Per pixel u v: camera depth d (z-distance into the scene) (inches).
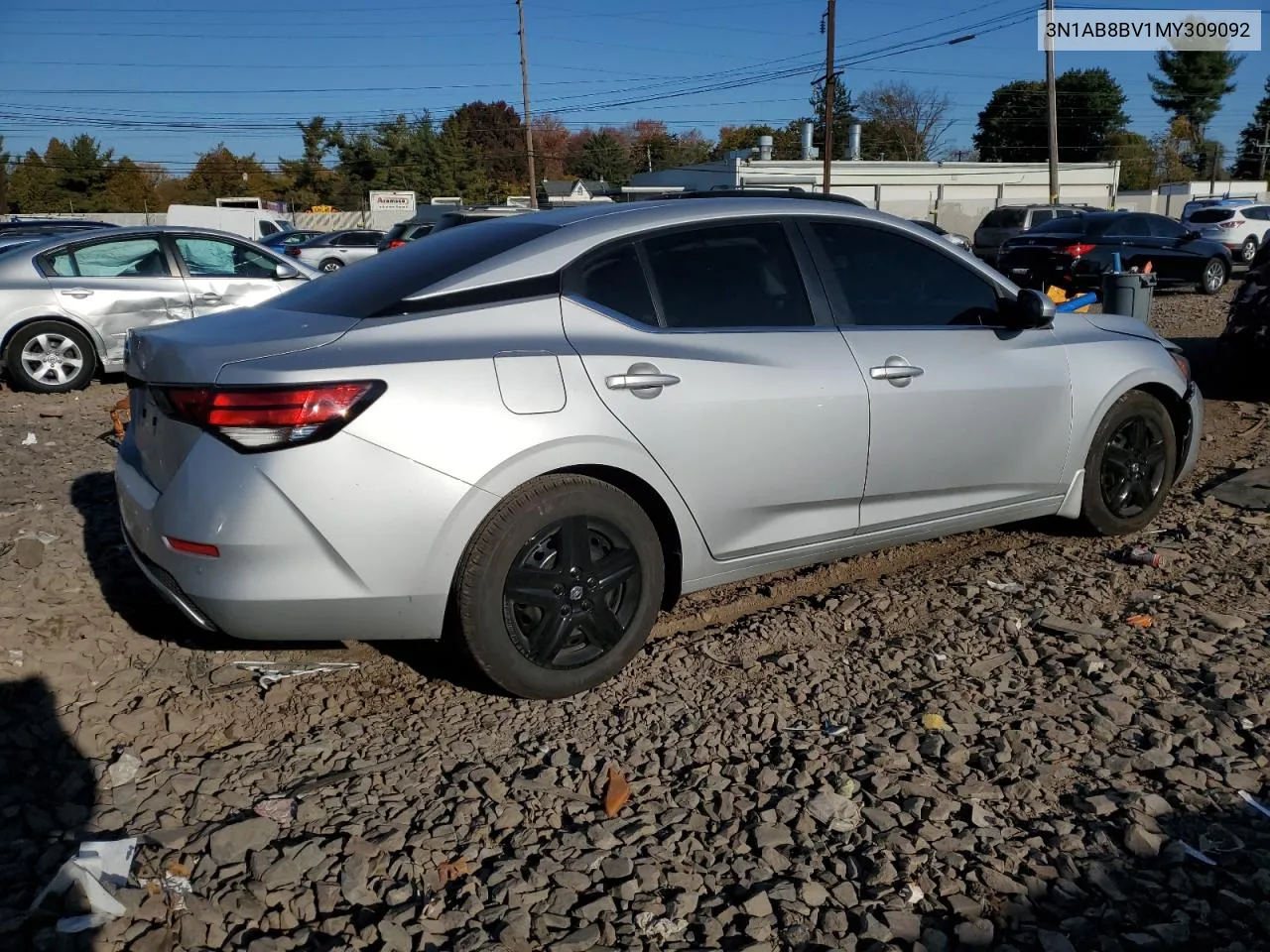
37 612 157.2
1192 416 209.2
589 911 100.5
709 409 143.2
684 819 115.2
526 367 130.7
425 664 152.2
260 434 120.1
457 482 125.6
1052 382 179.8
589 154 3270.2
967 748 129.2
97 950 94.6
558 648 138.3
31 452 262.1
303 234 1289.4
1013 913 100.5
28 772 123.6
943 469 169.0
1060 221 750.5
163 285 377.1
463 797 118.8
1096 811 116.0
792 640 160.6
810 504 156.7
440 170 2795.3
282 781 122.5
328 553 122.2
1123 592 177.6
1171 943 96.5
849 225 166.1
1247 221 1060.5
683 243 150.5
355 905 102.1
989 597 175.3
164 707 138.3
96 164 2628.0
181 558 125.7
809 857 108.7
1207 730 132.3
